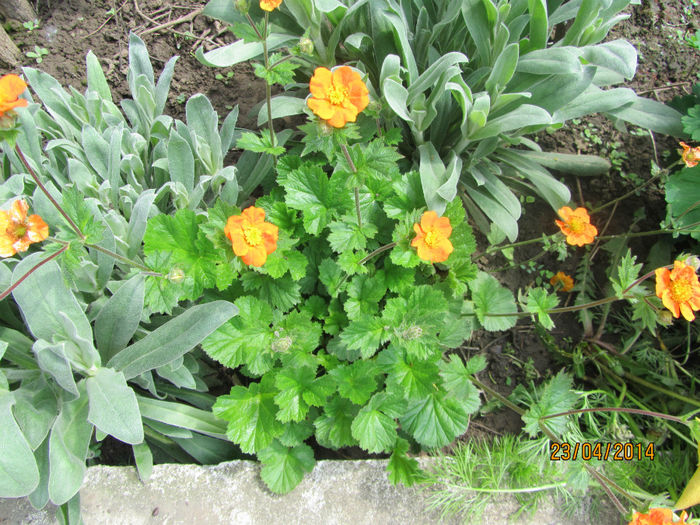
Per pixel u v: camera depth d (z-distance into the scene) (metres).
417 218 0.34
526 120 0.37
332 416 0.36
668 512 0.28
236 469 0.36
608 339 0.47
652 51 0.54
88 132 0.38
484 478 0.36
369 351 0.36
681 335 0.46
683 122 0.43
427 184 0.39
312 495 0.35
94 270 0.35
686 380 0.45
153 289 0.34
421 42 0.43
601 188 0.51
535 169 0.45
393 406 0.35
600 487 0.35
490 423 0.45
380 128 0.42
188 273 0.35
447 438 0.37
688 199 0.43
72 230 0.28
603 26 0.40
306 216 0.37
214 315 0.32
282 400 0.35
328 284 0.38
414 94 0.39
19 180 0.34
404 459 0.35
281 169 0.38
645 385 0.44
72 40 0.54
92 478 0.35
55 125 0.41
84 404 0.33
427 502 0.35
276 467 0.35
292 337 0.36
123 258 0.32
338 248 0.36
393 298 0.38
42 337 0.31
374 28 0.41
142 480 0.35
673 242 0.48
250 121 0.51
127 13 0.55
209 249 0.35
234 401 0.35
